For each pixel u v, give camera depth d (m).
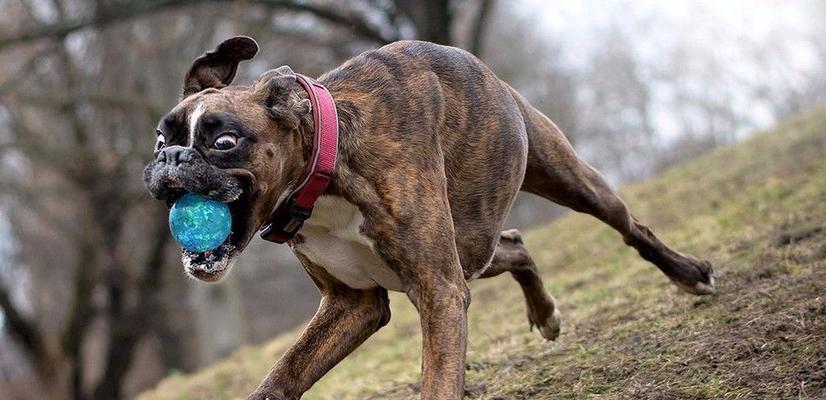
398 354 8.16
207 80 4.71
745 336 5.31
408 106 4.66
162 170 3.92
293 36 20.67
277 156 4.21
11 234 28.73
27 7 19.39
